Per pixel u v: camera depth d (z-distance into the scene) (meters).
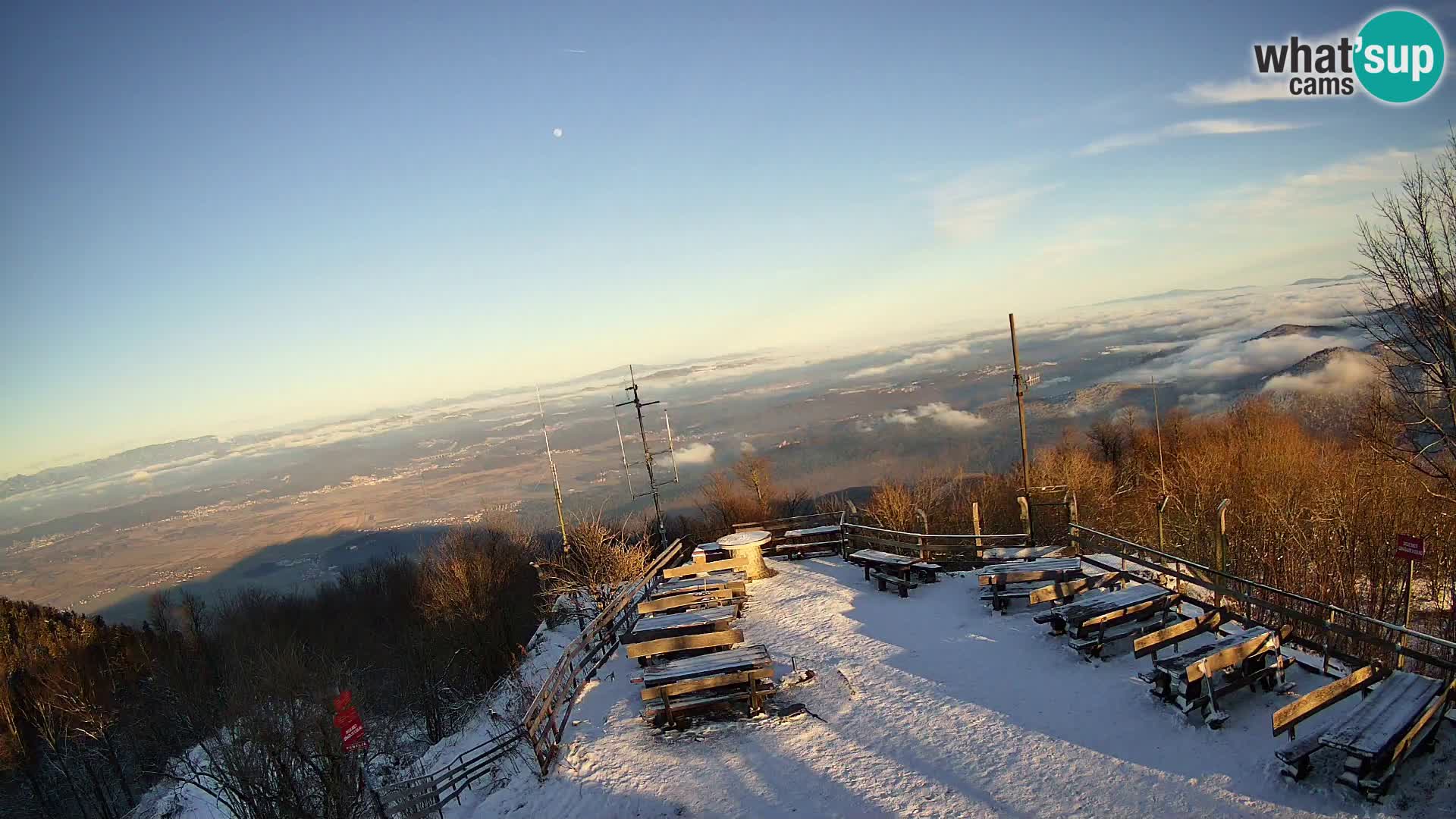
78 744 35.59
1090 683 12.05
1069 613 13.25
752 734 11.95
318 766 18.12
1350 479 23.12
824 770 10.66
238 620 52.94
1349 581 20.33
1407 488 22.44
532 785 11.41
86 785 36.38
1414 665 16.39
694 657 13.75
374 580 63.44
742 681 12.42
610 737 12.36
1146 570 16.42
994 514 37.91
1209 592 15.26
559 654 28.20
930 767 10.38
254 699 18.33
